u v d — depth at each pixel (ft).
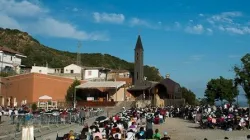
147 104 247.70
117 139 69.00
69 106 230.48
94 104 234.38
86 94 259.19
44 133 102.27
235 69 124.06
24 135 57.21
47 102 218.38
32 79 237.25
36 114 122.93
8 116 148.66
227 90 229.04
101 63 545.85
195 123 144.46
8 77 245.24
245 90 122.31
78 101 239.30
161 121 145.38
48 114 124.67
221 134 108.78
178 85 311.47
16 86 242.37
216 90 231.91
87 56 571.69
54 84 249.14
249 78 120.78
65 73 329.11
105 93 258.37
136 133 83.15
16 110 145.18
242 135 105.40
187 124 142.10
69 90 253.24
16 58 322.14
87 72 329.52
